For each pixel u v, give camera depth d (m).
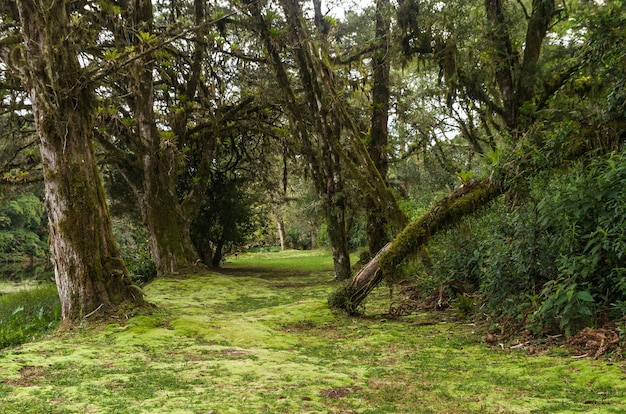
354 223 19.86
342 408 3.17
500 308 6.10
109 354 4.89
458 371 4.22
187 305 9.09
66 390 3.52
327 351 5.31
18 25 9.66
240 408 3.09
